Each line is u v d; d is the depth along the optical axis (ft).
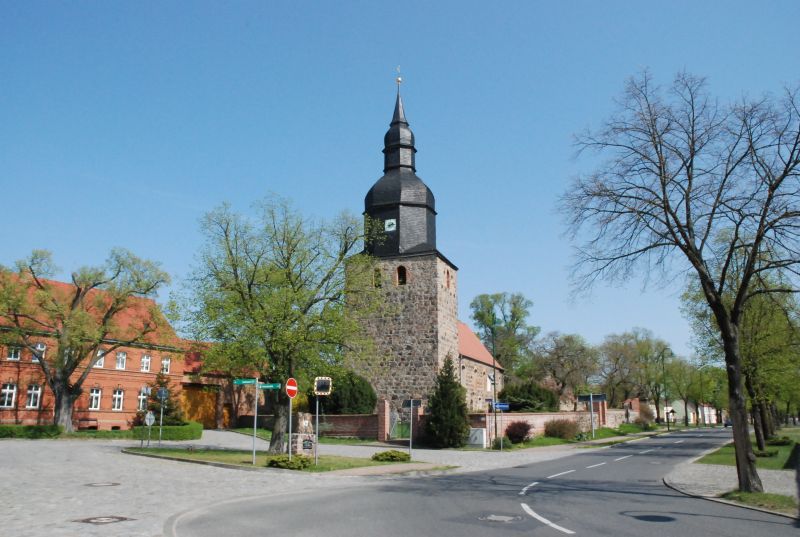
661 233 59.57
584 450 132.87
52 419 158.20
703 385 296.92
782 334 103.65
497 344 273.54
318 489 60.44
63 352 140.36
